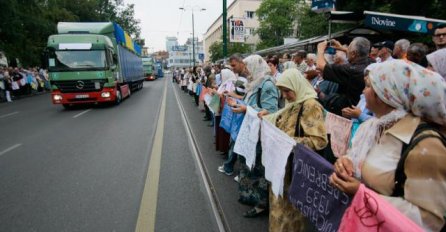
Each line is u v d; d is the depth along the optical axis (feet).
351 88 10.91
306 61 19.97
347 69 10.93
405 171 4.14
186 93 67.26
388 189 4.44
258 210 10.82
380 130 4.78
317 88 13.89
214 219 10.81
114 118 33.04
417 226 3.68
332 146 10.47
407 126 4.35
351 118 10.28
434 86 4.16
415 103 4.25
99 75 40.37
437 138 3.99
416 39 27.58
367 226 4.37
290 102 8.38
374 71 4.77
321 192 6.28
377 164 4.59
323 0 21.49
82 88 40.22
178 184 13.93
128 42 67.87
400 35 26.78
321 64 11.93
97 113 37.27
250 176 11.50
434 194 3.89
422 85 4.20
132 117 33.40
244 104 11.96
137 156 18.39
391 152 4.44
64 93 40.24
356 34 26.86
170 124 28.76
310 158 6.66
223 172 15.28
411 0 37.58
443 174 3.88
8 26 66.74
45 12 89.66
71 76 39.83
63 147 21.12
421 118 4.35
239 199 11.98
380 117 4.89
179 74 100.58
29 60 80.38
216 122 18.62
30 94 72.54
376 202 4.25
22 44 75.00
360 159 5.01
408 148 4.13
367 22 21.53
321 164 6.22
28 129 28.48
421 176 3.95
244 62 11.73
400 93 4.39
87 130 26.89
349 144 9.62
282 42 141.79
